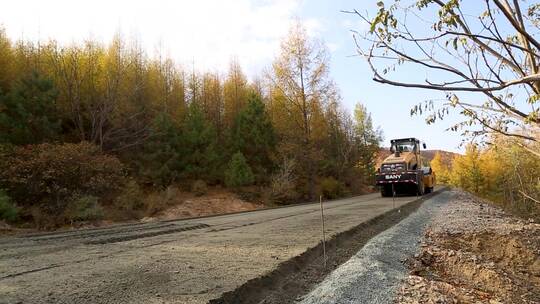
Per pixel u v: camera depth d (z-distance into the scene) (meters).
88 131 24.89
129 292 5.30
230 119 38.47
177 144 27.23
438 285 7.32
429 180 27.19
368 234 11.60
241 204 25.77
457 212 17.53
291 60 31.31
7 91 22.09
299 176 31.53
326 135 33.97
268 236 10.07
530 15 2.89
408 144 25.09
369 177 52.31
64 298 5.04
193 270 6.51
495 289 8.23
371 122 56.38
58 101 23.38
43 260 7.45
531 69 2.37
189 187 26.84
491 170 43.78
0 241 10.00
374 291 6.38
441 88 2.42
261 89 45.41
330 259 8.35
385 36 2.54
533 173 14.61
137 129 26.17
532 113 2.51
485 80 2.53
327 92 31.78
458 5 2.27
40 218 14.85
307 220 13.70
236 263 7.02
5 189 14.93
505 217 17.38
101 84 25.17
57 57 24.09
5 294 5.21
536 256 11.18
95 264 7.04
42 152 16.38
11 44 25.00
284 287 6.28
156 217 19.62
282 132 32.75
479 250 11.73
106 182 17.92
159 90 32.53
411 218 15.16
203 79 39.50
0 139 17.45
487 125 3.37
